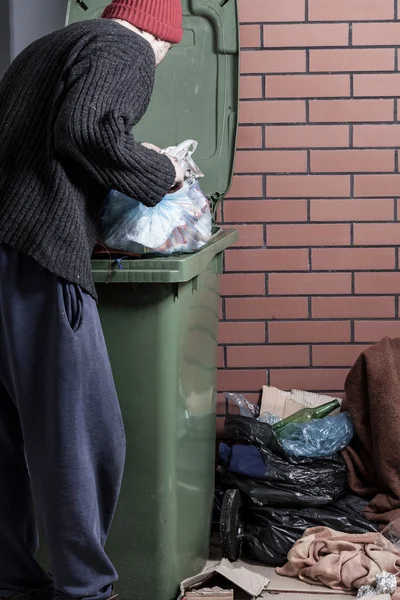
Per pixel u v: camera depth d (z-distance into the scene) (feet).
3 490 7.36
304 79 10.65
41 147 6.52
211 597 7.94
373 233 10.86
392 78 10.59
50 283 6.59
